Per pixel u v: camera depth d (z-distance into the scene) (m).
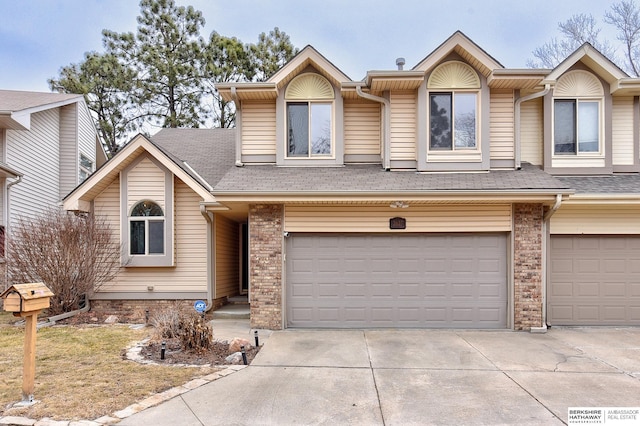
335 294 8.94
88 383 5.33
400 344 7.52
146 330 8.42
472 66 9.34
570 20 21.47
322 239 8.99
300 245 8.99
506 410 4.72
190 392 5.15
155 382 5.41
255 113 10.20
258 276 8.80
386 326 8.89
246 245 13.30
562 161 9.79
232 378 5.68
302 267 8.98
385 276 8.95
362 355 6.84
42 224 9.89
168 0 22.70
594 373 5.98
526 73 8.91
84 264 9.82
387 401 4.96
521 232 8.71
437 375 5.88
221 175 11.14
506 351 7.09
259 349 7.14
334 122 9.92
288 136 10.09
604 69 9.60
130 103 22.61
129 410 4.59
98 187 10.35
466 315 8.88
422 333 8.38
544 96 9.81
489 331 8.59
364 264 8.97
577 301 9.14
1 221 11.40
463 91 9.38
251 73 22.92
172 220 10.30
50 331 8.30
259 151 10.16
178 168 9.96
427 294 8.92
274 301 8.77
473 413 4.64
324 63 9.76
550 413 4.65
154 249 10.38
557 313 9.12
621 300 9.11
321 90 10.02
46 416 4.37
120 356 6.54
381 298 8.93
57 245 9.64
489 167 9.27
